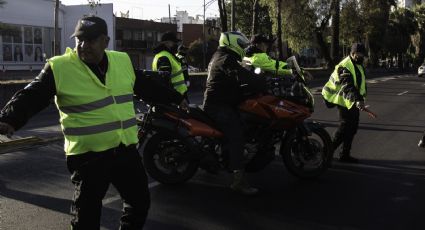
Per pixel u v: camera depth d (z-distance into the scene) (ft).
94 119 10.19
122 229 11.28
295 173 20.45
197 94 73.05
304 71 19.66
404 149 27.61
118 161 10.54
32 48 145.69
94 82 10.22
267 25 195.52
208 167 18.79
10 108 9.45
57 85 9.96
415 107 51.90
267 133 18.98
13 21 139.44
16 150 26.73
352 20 124.77
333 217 16.07
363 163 23.86
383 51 240.94
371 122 39.24
